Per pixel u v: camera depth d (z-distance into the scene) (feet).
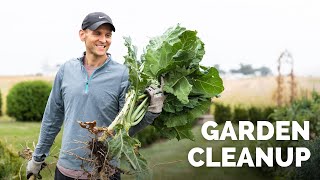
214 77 10.71
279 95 51.01
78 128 10.46
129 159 10.00
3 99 62.49
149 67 10.56
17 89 56.90
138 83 10.30
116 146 10.00
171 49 10.43
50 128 11.17
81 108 10.46
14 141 17.16
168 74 10.59
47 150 11.39
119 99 10.60
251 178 27.76
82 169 10.43
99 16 10.46
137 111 10.47
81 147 10.24
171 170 29.99
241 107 56.54
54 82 10.94
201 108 11.10
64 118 10.85
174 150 36.68
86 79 10.53
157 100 10.52
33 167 11.55
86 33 10.53
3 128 38.42
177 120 10.96
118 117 10.28
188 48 10.52
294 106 33.27
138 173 10.06
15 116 56.54
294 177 25.57
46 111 11.14
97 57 10.59
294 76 49.67
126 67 10.68
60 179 10.69
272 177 27.66
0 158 15.99
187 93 10.34
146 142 41.68
